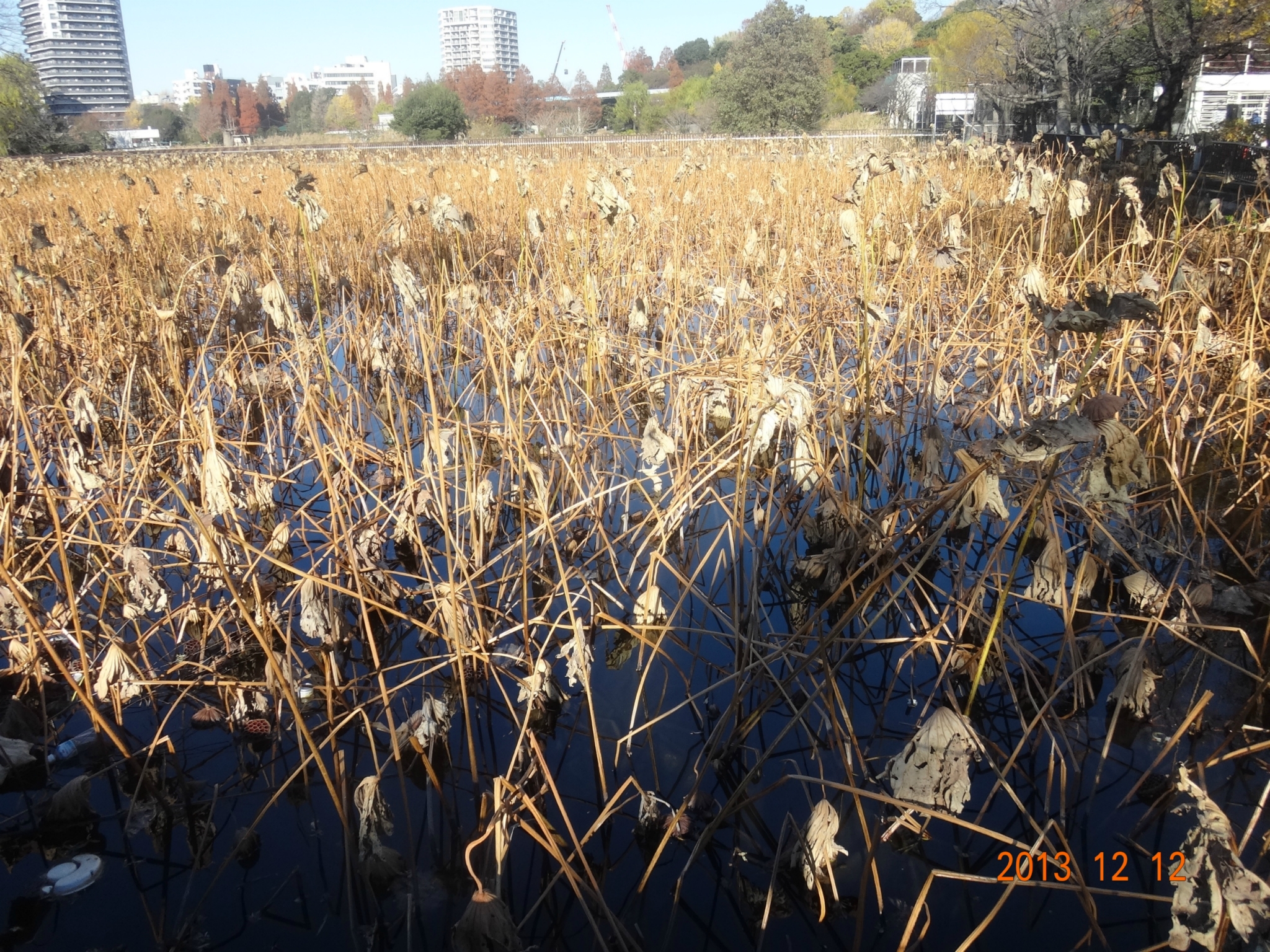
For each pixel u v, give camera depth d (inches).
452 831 107.9
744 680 123.5
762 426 136.3
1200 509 174.9
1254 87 1133.1
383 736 124.7
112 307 271.7
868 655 139.6
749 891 98.6
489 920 84.0
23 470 195.8
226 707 127.6
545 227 323.0
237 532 141.3
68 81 4891.7
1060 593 126.6
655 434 152.3
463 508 156.7
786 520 168.1
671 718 128.2
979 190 401.4
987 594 145.6
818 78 1696.6
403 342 245.6
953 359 256.4
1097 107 1066.1
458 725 127.0
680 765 118.6
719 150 764.0
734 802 102.0
